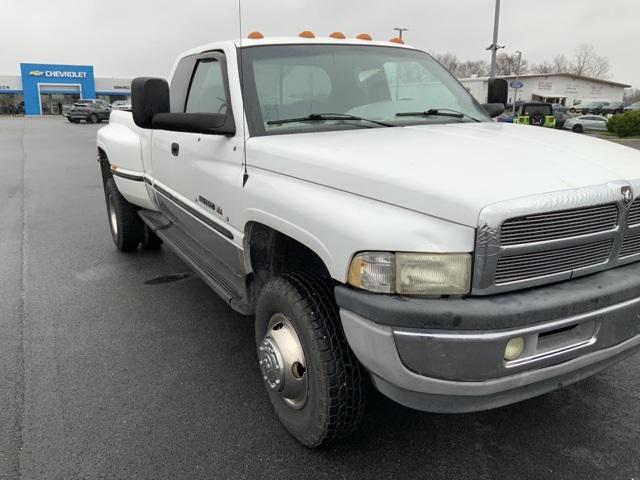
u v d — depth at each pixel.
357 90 3.63
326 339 2.52
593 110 48.84
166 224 5.18
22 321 4.46
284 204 2.66
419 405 2.29
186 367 3.70
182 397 3.33
